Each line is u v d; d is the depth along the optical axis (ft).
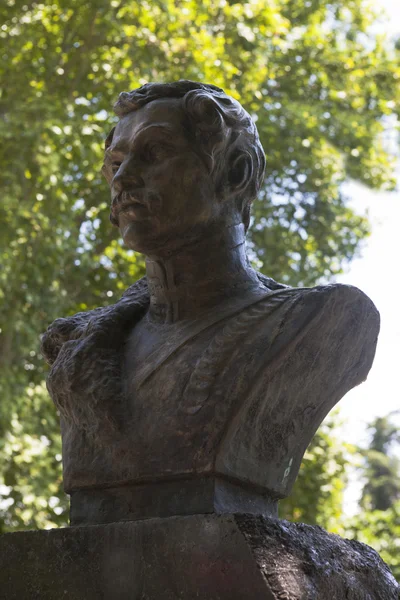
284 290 9.20
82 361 9.35
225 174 9.47
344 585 8.55
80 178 30.76
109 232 31.45
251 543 7.90
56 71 30.58
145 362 9.21
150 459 8.64
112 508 8.92
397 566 31.81
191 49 29.19
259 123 31.65
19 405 27.04
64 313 30.58
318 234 33.58
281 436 9.09
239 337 8.79
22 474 27.78
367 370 9.69
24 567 8.92
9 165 28.04
